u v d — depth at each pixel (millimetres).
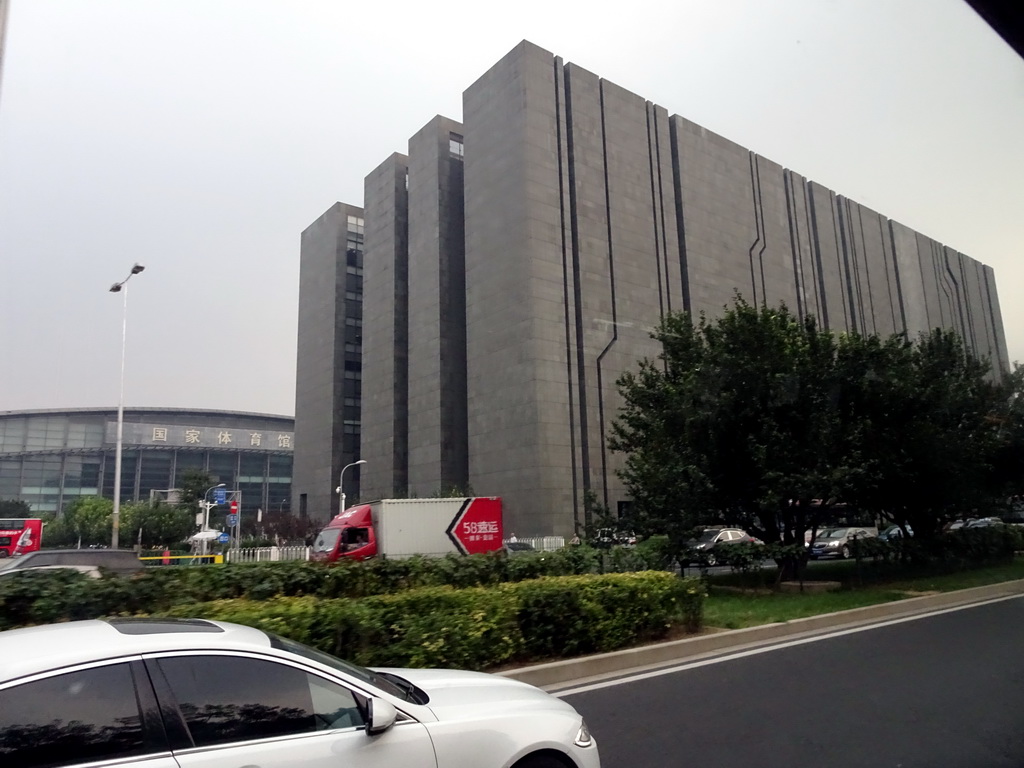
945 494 21109
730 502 18344
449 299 54438
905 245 74000
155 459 107125
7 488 98625
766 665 8828
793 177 63750
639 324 49250
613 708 6984
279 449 114938
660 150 54000
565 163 48188
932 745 5715
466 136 52188
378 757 3381
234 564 10562
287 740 3254
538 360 44281
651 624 9867
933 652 9391
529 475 43594
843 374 17828
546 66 48625
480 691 4258
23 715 2883
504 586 9156
